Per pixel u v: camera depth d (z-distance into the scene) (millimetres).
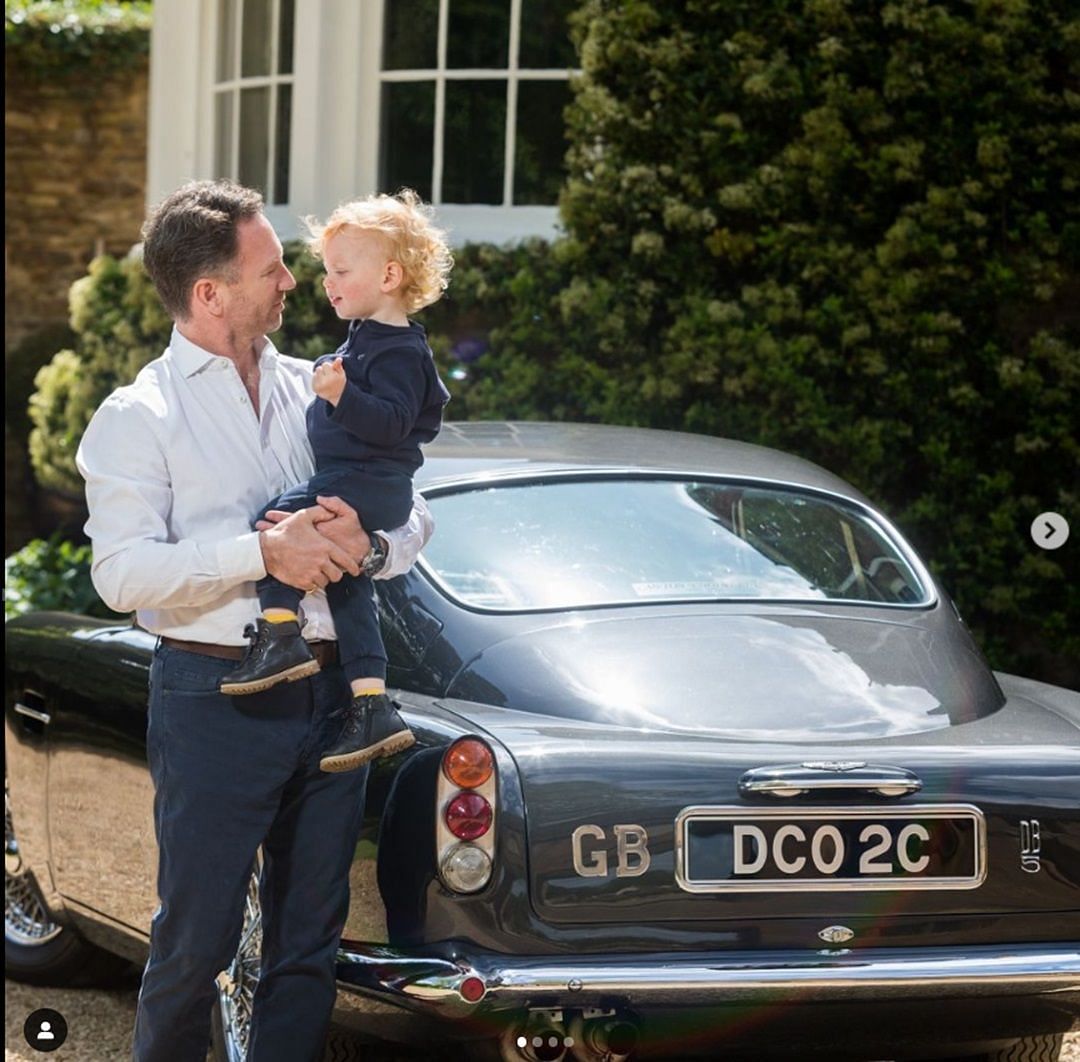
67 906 6355
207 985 4496
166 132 14984
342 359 4570
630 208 11289
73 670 6242
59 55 18766
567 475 5840
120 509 4430
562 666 5059
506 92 12969
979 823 4801
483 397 11414
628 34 11281
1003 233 10852
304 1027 4547
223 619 4445
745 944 4641
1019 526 10641
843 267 10867
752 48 11094
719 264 11328
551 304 11547
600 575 5441
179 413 4512
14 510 18219
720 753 4727
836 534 5941
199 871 4414
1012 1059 5516
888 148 10820
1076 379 10609
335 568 4391
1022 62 10797
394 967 4527
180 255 4508
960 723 5215
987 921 4809
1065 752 4988
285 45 13914
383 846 4672
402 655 5223
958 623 5812
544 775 4602
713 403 11000
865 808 4727
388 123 13367
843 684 5188
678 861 4613
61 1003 6652
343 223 4539
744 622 5348
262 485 4586
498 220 12875
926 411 10750
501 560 5430
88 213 19141
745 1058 5227
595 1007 4527
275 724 4449
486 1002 4438
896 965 4621
